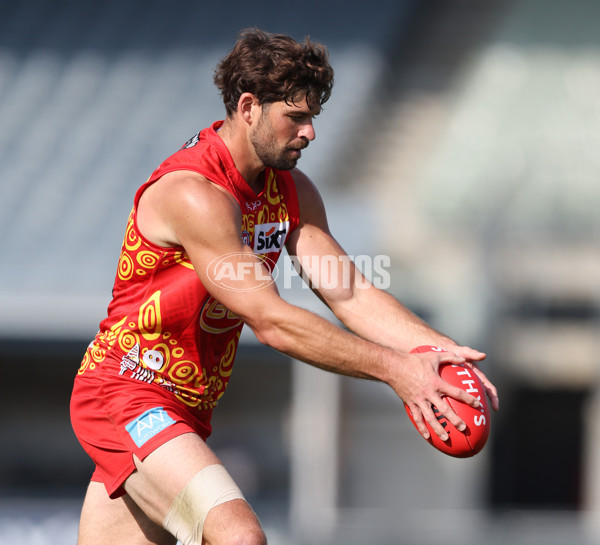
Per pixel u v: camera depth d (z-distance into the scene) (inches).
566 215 1611.7
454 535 1175.0
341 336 420.2
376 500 1395.2
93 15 1845.5
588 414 1606.8
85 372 466.9
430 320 1533.0
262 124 427.8
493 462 1620.3
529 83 1782.7
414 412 434.9
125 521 471.2
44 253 1286.9
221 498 410.3
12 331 1188.5
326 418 1316.4
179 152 446.0
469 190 1625.2
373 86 1595.7
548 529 1216.8
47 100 1631.4
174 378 457.4
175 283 441.4
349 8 1766.7
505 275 1576.0
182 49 1729.8
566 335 1579.7
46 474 1434.5
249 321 422.6
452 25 1854.1
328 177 1425.9
